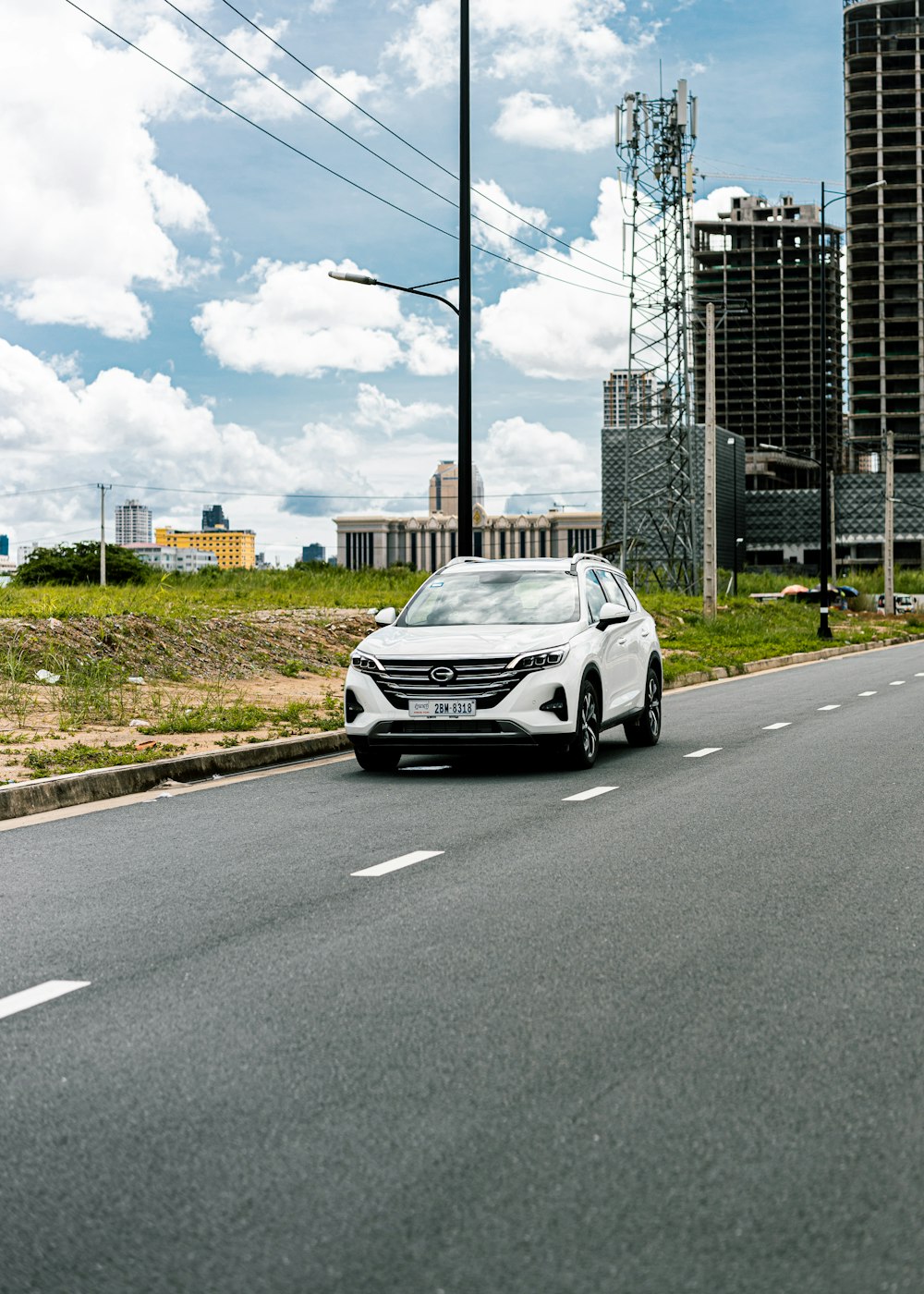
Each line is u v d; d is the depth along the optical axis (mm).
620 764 13078
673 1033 4789
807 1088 4223
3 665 18766
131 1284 3043
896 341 181375
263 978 5578
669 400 62000
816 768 12430
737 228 179000
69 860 8414
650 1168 3623
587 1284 3012
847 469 185625
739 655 32219
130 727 14898
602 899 7016
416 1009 5117
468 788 11484
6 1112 4117
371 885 7445
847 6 184500
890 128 181500
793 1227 3270
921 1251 3148
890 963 5691
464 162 21859
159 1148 3814
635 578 67000
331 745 14734
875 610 79688
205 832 9414
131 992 5395
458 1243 3209
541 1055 4574
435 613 13266
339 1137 3871
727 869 7809
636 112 58688
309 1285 3025
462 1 21828
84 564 95125
